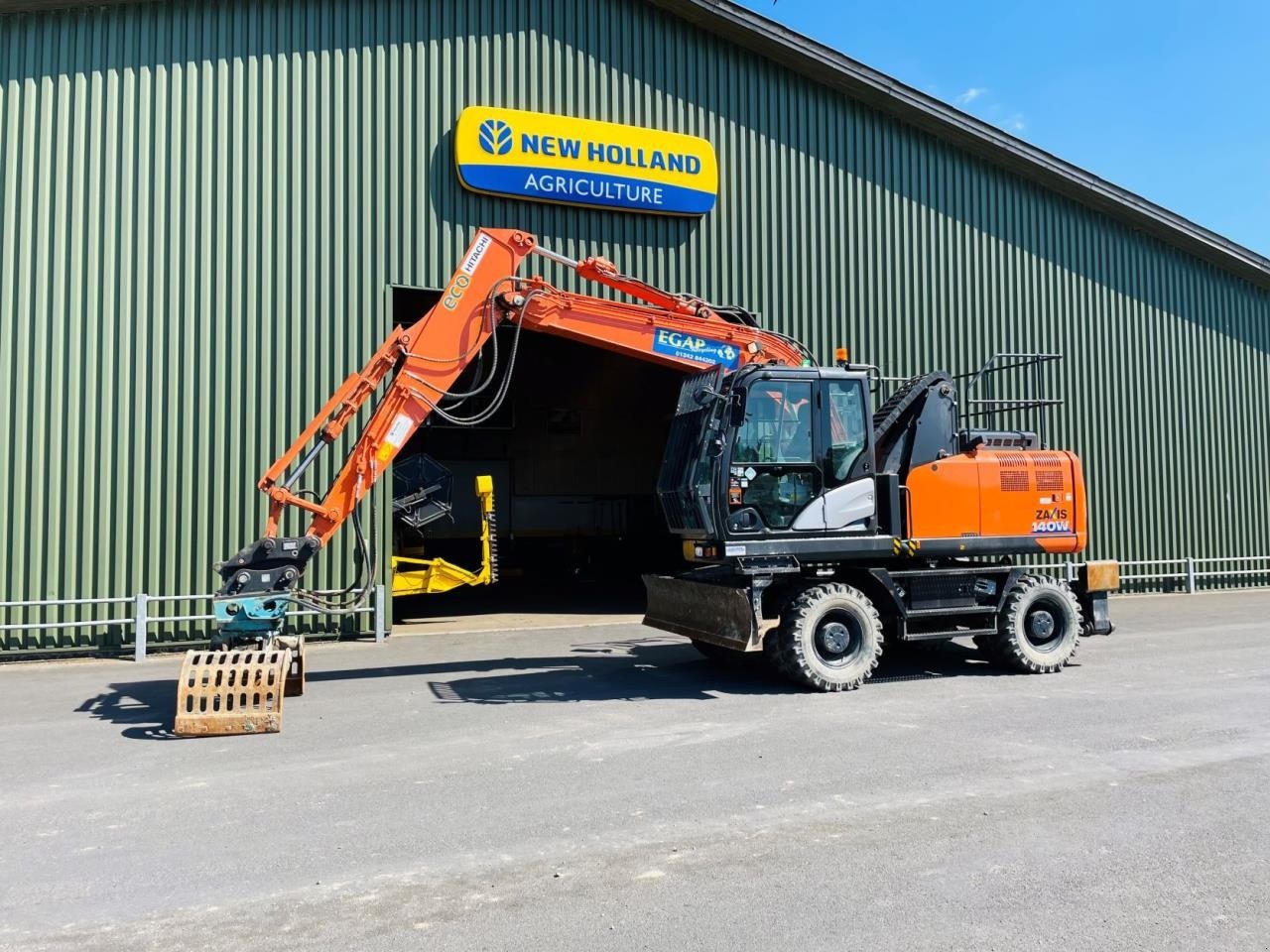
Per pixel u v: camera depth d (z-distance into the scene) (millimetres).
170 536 11469
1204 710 7465
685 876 4184
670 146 13641
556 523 23844
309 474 11930
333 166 12305
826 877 4160
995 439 9938
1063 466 9844
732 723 7141
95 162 11547
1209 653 10430
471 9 12938
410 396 8555
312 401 12016
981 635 9258
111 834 4812
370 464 8430
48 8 11453
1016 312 16234
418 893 4023
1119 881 4102
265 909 3879
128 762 6230
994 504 9445
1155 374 17422
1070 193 16656
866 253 15086
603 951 3480
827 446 8914
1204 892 3977
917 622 9344
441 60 12773
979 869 4238
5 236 11188
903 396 9523
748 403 8695
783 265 14469
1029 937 3570
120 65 11688
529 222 13094
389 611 12398
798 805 5137
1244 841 4578
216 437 11680
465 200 12797
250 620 7805
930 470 9250
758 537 8562
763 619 8688
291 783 5680
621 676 9359
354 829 4840
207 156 11875
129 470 11375
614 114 13539
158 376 11539
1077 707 7633
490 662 10344
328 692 8633
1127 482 17016
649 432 24641
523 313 8883
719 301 14062
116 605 11219
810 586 8781
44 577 11047
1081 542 9789
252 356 11852
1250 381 18375
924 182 15602
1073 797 5250
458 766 6020
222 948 3531
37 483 11086
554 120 13039
